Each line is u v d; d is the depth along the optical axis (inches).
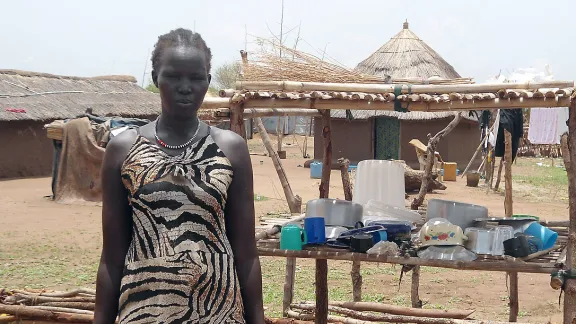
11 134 789.2
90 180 566.6
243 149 83.4
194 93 80.0
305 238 150.6
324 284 193.6
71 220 476.4
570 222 141.6
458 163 888.9
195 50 80.1
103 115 930.1
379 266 335.6
